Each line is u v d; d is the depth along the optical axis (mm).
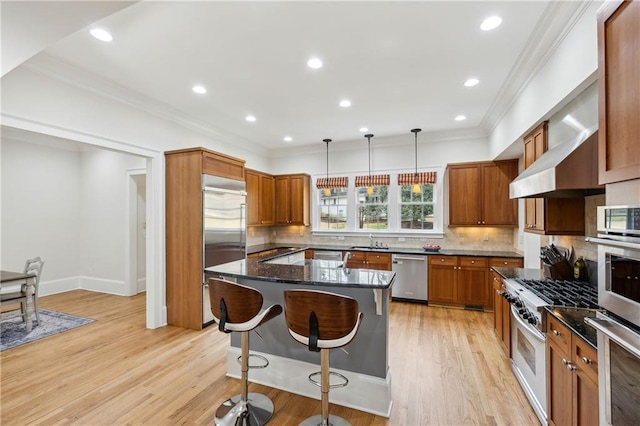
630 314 1092
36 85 2688
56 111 2828
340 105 3914
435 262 4707
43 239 5324
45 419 2076
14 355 3037
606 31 1251
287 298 1856
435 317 4176
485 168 4668
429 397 2328
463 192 4781
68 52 2600
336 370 2307
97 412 2154
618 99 1175
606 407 1157
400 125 4793
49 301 4980
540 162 2438
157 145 3869
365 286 1996
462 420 2066
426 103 3850
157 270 3824
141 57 2699
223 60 2762
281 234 6590
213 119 4457
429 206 5465
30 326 3664
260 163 6344
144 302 4930
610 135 1227
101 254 5617
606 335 1137
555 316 1708
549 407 1838
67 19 1558
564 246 2945
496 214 4605
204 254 3750
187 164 3832
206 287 3799
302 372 2416
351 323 1749
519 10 2090
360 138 5629
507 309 2828
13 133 4883
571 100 2295
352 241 5980
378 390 2162
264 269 2576
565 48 2203
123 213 5410
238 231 4410
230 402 2232
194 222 3779
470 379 2572
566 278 2592
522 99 3160
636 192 1075
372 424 2043
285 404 2277
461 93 3529
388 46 2545
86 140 3068
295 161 6426
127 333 3611
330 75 3078
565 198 2562
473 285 4504
